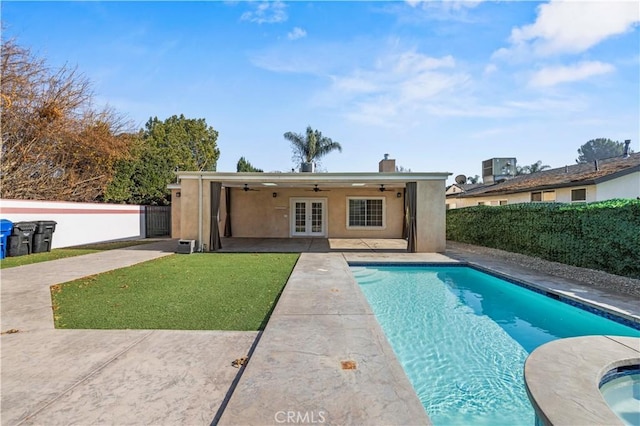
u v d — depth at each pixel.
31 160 15.41
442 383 3.57
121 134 18.91
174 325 4.19
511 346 4.52
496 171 23.22
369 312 4.57
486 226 12.85
